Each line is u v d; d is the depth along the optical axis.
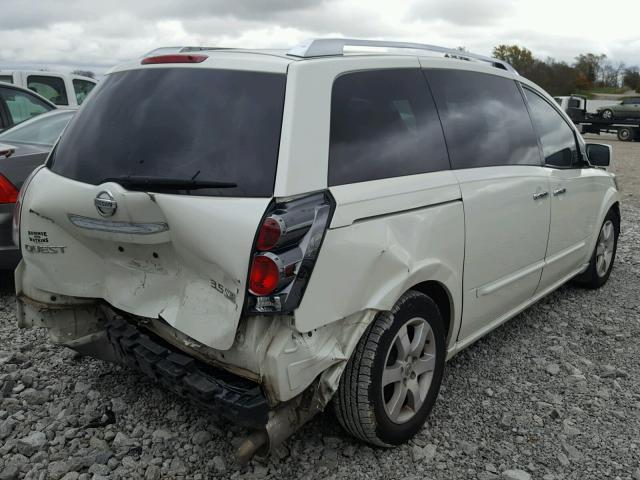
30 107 7.75
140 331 2.85
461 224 3.14
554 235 4.23
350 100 2.74
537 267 4.08
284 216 2.27
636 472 2.87
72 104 11.29
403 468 2.84
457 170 3.22
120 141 2.68
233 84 2.59
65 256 2.91
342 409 2.75
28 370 3.66
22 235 3.01
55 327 3.08
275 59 2.64
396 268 2.71
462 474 2.82
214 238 2.30
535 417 3.30
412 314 2.88
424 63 3.24
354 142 2.68
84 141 2.84
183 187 2.42
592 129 31.14
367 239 2.56
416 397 3.00
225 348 2.36
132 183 2.51
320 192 2.45
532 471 2.86
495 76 3.81
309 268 2.32
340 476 2.76
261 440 2.42
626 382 3.76
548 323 4.65
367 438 2.82
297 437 3.02
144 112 2.70
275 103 2.49
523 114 4.00
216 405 2.40
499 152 3.62
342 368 2.52
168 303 2.63
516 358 4.02
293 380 2.35
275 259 2.23
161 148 2.55
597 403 3.48
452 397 3.49
